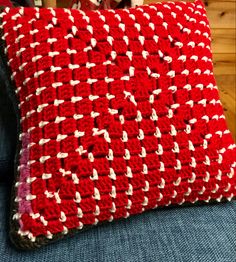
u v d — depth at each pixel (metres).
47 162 0.48
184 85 0.53
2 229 0.51
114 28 0.52
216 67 1.51
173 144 0.51
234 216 0.56
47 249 0.50
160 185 0.51
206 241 0.51
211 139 0.53
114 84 0.50
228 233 0.53
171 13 0.55
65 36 0.50
